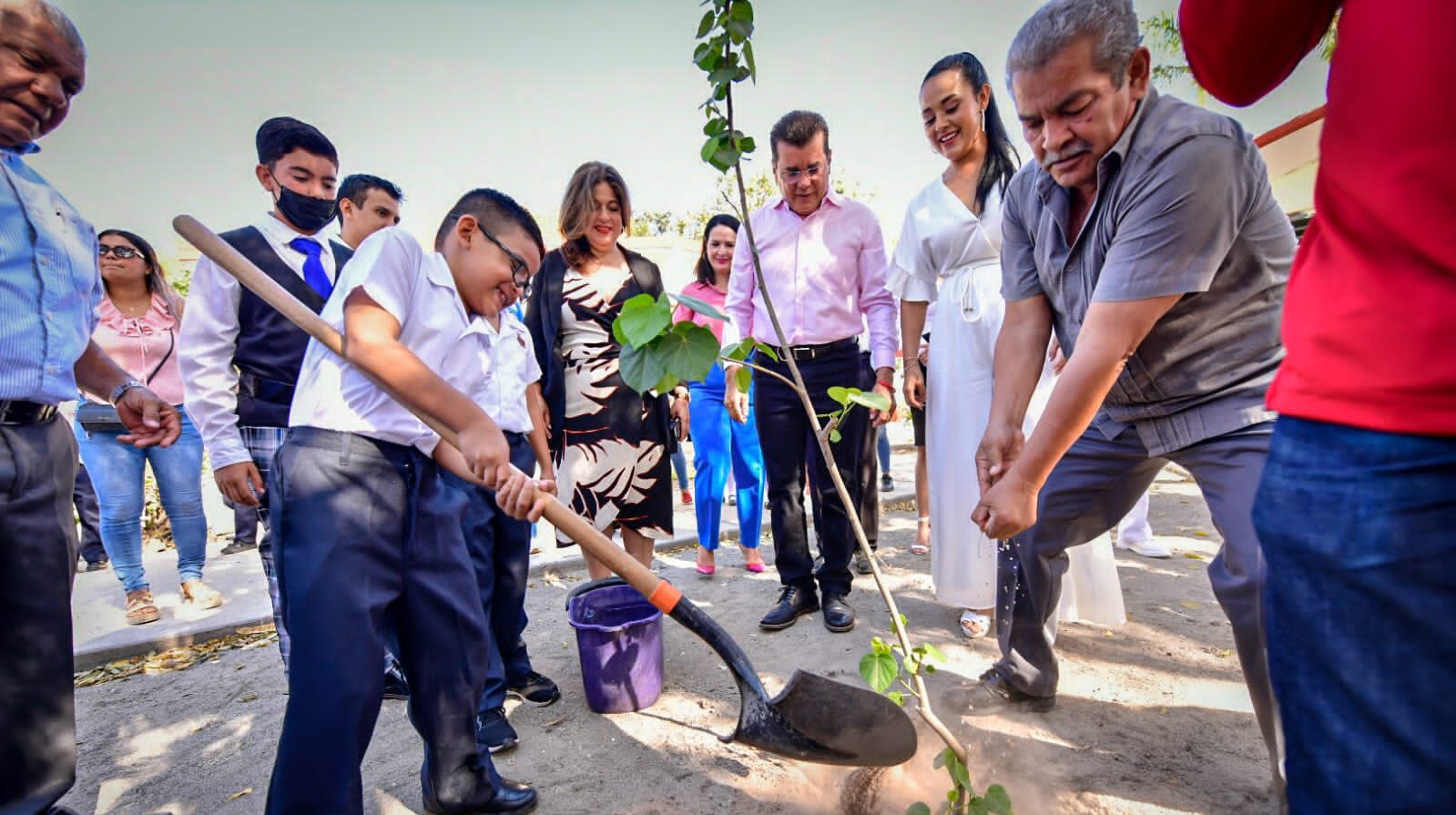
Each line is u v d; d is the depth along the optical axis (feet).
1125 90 5.74
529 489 5.89
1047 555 7.84
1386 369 2.97
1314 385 3.25
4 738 6.34
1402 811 3.03
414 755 8.43
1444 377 2.81
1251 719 8.02
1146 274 5.64
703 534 14.64
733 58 5.08
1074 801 6.72
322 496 6.02
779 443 11.56
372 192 10.66
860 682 9.43
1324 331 3.22
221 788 8.20
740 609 12.57
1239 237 5.93
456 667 6.75
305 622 5.80
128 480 13.71
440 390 5.80
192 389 8.66
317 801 5.65
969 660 9.98
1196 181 5.49
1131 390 6.71
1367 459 3.03
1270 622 3.54
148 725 9.89
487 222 6.84
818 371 11.25
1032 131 6.24
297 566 5.91
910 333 11.41
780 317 11.39
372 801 7.54
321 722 5.67
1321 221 3.37
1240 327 6.17
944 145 10.23
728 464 14.76
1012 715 8.37
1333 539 3.13
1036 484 6.09
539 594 14.65
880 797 6.96
